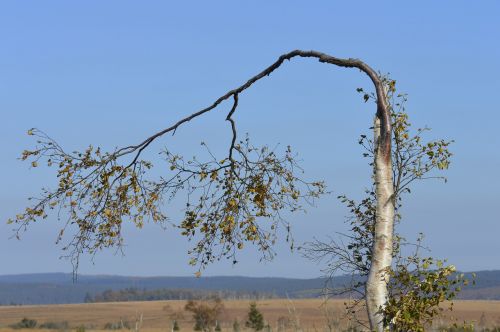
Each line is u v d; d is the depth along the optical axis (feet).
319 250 34.12
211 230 35.01
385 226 32.01
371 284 31.65
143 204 34.88
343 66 33.71
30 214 33.22
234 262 34.78
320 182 34.99
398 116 33.06
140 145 35.22
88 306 520.01
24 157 33.58
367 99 33.30
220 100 35.83
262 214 35.09
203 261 34.91
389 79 33.47
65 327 232.12
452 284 30.19
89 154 34.50
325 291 33.99
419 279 30.53
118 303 545.44
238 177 35.55
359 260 33.81
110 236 34.24
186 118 35.76
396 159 32.86
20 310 515.09
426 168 32.63
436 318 30.58
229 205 35.04
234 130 35.94
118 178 34.86
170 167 35.37
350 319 34.17
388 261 31.76
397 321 30.48
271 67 35.58
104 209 34.37
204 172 35.53
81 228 34.04
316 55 34.40
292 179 35.29
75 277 33.01
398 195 32.91
